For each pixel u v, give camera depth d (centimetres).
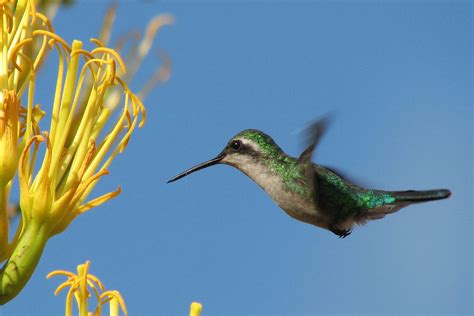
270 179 259
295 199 259
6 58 249
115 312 249
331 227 260
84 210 249
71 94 249
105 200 249
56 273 249
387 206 259
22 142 248
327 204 259
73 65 249
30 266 248
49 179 248
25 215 248
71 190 248
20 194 248
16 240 248
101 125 249
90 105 249
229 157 259
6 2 249
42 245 248
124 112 249
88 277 249
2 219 248
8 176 248
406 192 259
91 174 249
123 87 249
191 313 249
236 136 259
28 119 248
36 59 249
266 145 259
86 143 249
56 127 249
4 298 248
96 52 249
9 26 249
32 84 248
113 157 249
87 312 249
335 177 259
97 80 249
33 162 248
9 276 248
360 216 259
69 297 249
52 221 248
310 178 258
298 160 259
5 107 248
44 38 249
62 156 249
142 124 250
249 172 259
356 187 260
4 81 248
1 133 248
